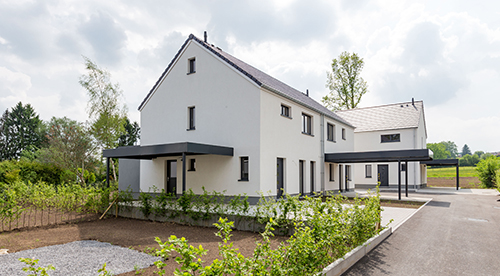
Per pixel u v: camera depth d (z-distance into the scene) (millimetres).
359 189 24875
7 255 5668
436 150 83312
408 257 5441
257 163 11289
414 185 24344
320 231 4418
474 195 18484
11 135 40344
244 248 6043
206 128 12844
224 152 11523
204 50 13234
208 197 9180
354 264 4961
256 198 11172
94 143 23516
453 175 42188
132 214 10359
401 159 16750
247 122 11688
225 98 12383
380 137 25750
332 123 18281
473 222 9008
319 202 5871
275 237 6906
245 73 11828
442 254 5672
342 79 31359
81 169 22562
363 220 5617
